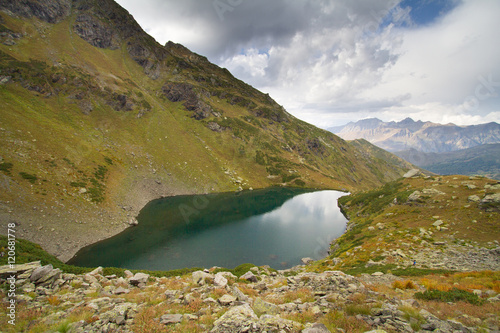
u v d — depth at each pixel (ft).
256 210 356.59
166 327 34.65
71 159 257.75
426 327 30.19
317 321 34.55
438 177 225.97
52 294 51.57
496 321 32.04
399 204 199.11
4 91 296.51
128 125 461.37
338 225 288.30
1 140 203.31
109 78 522.06
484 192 150.20
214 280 60.54
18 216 155.94
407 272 90.99
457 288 53.36
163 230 233.76
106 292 58.44
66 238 171.32
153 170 391.86
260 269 117.70
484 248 103.55
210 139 636.07
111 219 222.89
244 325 31.42
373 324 31.91
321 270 133.80
